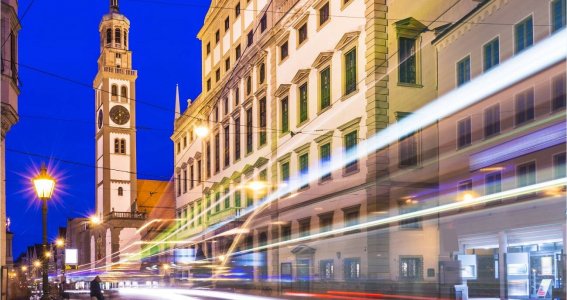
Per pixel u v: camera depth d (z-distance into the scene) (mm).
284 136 42344
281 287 40969
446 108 33156
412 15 34031
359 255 32938
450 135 32875
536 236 26297
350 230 34094
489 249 29297
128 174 107938
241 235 48188
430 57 34312
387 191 32531
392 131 33000
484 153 29922
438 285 28469
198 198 61500
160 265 86500
